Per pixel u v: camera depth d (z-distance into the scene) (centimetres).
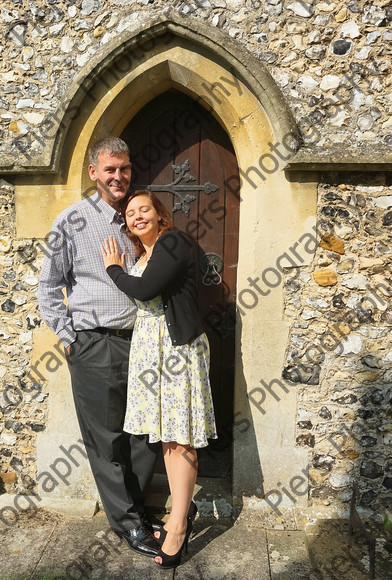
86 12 240
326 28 232
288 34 234
